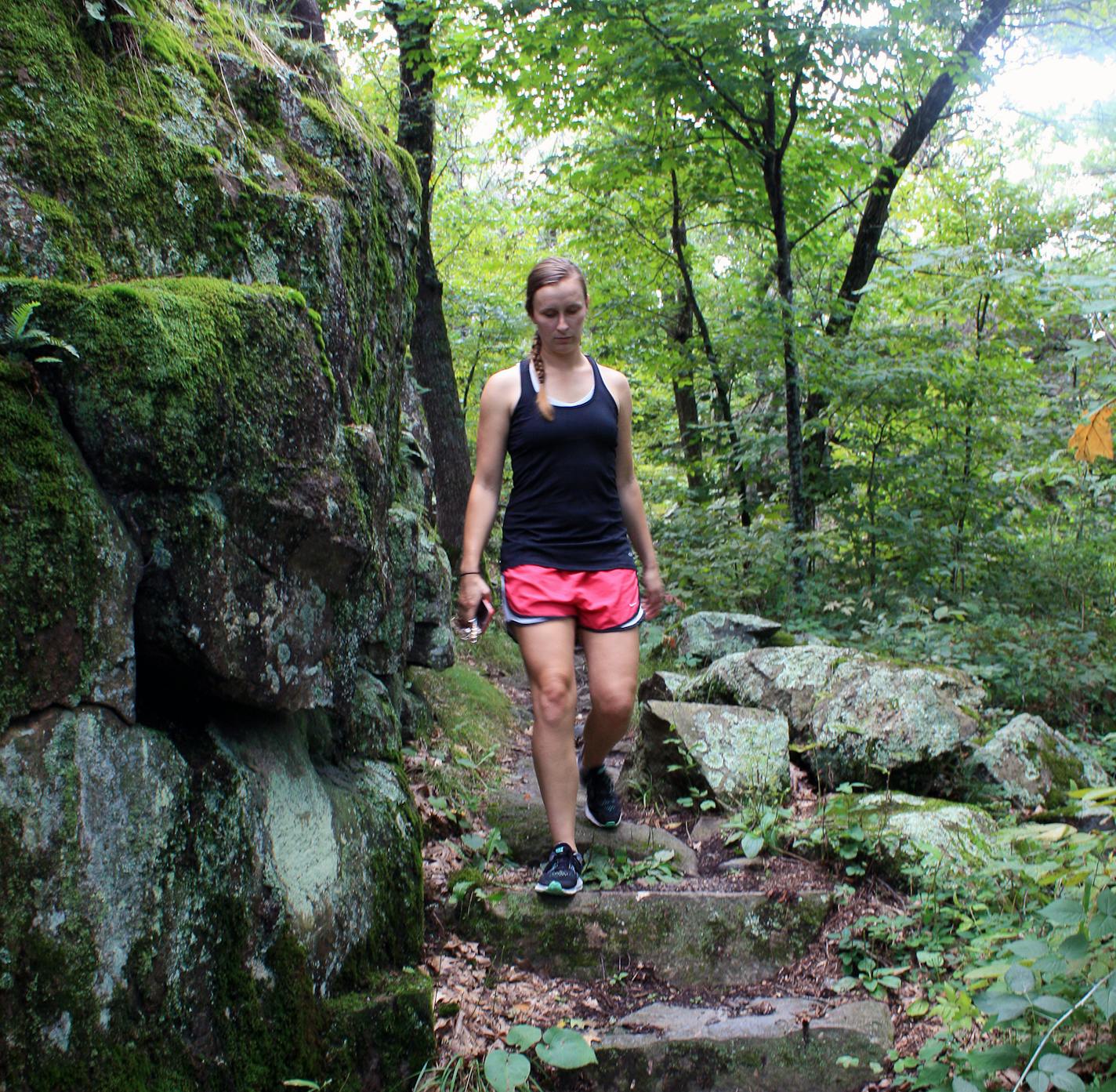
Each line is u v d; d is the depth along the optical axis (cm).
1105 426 230
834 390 783
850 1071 218
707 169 882
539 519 282
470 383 1363
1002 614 691
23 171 172
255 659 178
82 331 150
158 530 158
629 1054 220
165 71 211
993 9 858
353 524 203
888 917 272
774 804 348
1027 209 844
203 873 164
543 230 1366
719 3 687
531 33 741
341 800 219
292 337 188
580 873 288
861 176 880
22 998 128
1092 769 398
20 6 183
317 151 261
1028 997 176
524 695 586
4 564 131
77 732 141
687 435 1078
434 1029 217
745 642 591
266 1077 169
